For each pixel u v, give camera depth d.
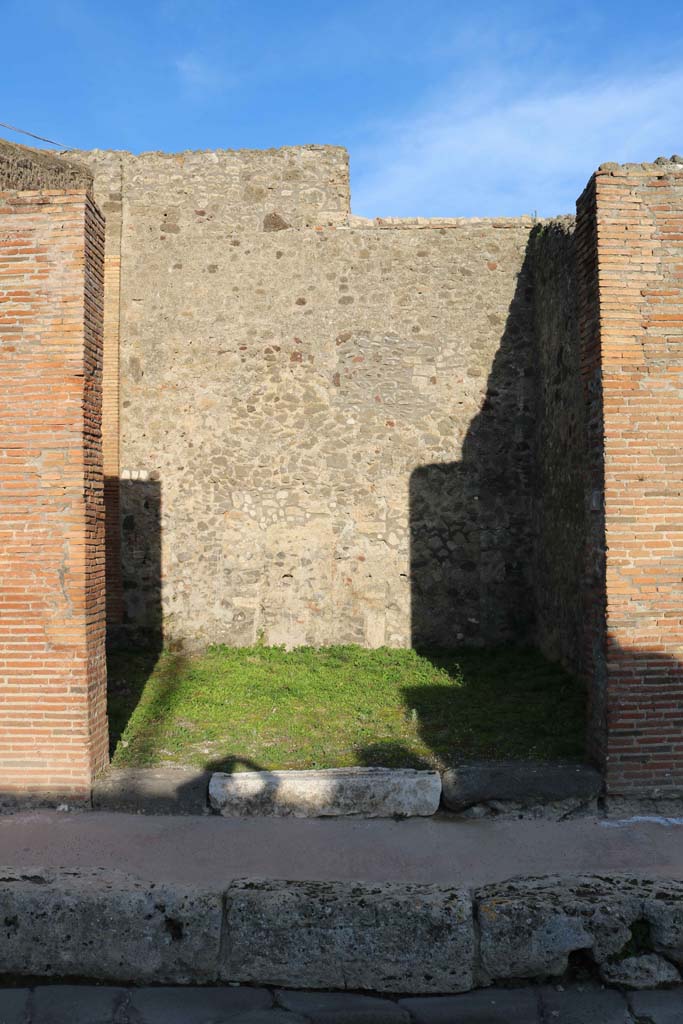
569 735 6.53
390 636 10.30
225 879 4.56
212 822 5.39
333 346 10.38
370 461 10.34
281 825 5.36
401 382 10.38
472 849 5.02
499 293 10.41
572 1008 4.04
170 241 10.45
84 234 5.70
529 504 10.33
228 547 10.33
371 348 10.38
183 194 10.47
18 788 5.59
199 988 4.21
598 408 5.76
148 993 4.16
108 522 10.25
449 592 10.31
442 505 10.33
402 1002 4.11
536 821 5.47
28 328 5.67
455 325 10.41
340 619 10.30
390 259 10.43
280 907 4.23
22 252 5.70
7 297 5.68
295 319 10.39
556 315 9.20
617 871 4.66
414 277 10.42
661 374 5.66
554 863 4.84
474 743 6.42
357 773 5.64
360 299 10.41
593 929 4.21
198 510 10.36
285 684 8.47
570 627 8.59
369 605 10.30
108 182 10.45
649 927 4.27
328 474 10.34
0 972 4.26
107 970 4.24
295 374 10.38
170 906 4.26
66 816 5.46
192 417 10.38
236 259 10.45
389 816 5.50
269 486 10.34
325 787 5.52
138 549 10.33
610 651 5.59
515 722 6.99
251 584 10.32
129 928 4.23
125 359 10.41
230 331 10.41
